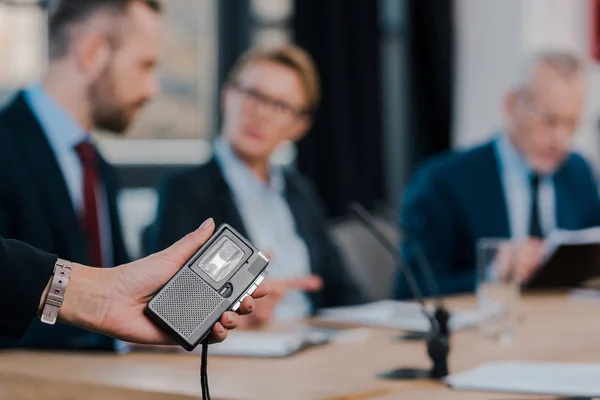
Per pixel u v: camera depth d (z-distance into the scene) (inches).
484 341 92.0
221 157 128.6
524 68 146.0
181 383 70.9
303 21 190.9
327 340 91.8
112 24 109.6
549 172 146.9
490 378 71.1
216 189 123.9
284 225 130.7
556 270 126.4
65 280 57.7
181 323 56.1
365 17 198.5
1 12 165.8
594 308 117.3
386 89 213.3
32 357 83.2
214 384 70.7
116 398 70.4
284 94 128.2
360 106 197.8
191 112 189.0
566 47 223.6
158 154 185.5
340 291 133.7
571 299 126.4
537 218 145.6
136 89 112.2
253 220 127.3
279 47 131.5
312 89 131.5
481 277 96.2
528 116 144.4
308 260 130.7
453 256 143.4
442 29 210.5
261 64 129.0
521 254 126.6
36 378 74.2
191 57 188.9
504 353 85.0
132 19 110.3
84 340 89.1
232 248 58.2
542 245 128.1
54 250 100.1
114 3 109.4
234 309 57.2
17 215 98.5
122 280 58.1
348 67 196.9
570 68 145.0
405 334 96.3
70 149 108.3
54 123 107.7
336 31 193.2
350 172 194.7
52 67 109.6
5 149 99.0
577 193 151.9
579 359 81.1
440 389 69.2
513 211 145.6
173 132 187.5
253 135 127.6
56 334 93.2
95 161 111.9
